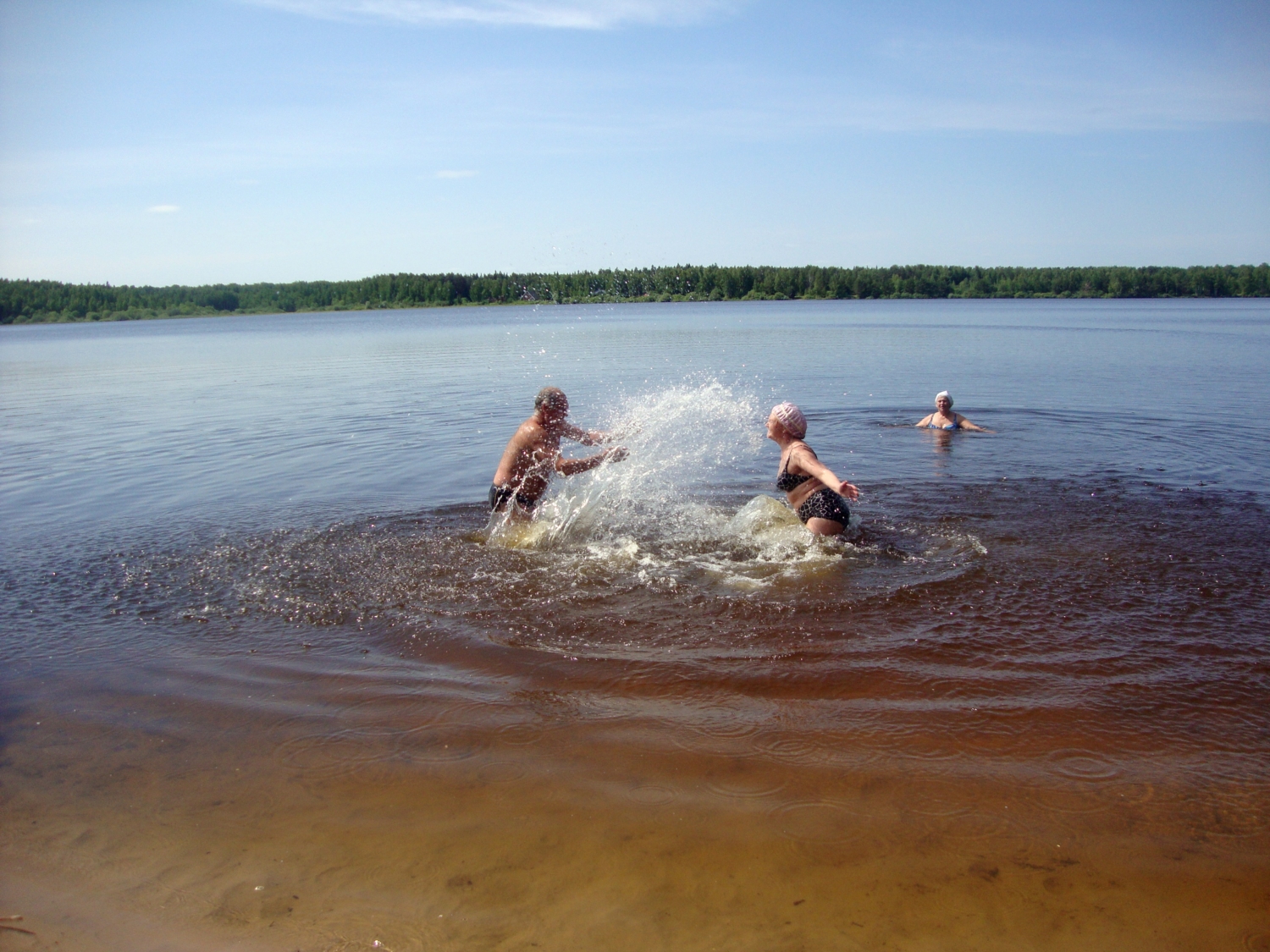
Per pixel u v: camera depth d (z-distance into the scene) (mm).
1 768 3611
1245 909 2631
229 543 6738
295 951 2551
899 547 6328
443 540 6711
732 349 27844
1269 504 7301
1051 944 2506
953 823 3080
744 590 5512
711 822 3129
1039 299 121312
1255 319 50531
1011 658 4395
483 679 4348
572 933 2600
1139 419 12250
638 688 4199
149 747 3766
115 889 2863
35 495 8859
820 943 2531
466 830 3119
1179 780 3307
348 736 3807
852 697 4043
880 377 19078
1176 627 4734
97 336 61594
